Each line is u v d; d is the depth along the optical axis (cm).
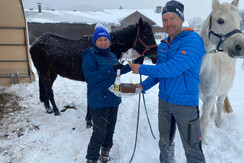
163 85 160
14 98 422
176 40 145
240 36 156
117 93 149
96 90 173
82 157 223
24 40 489
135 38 264
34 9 1462
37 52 315
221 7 166
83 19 1251
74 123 306
